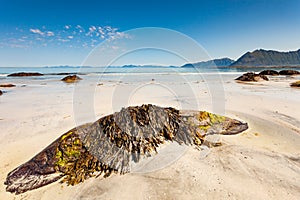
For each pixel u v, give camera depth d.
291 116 7.21
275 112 7.76
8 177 3.69
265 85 16.17
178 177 3.59
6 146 5.02
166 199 3.10
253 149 4.65
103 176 3.74
